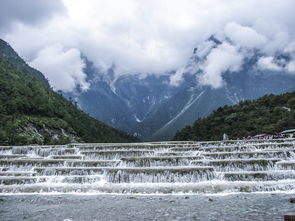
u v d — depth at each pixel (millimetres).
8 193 35906
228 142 65312
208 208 25984
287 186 34156
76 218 23875
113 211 25953
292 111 138625
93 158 55406
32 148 65625
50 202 30484
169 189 34844
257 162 41312
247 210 24750
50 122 167500
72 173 42344
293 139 61594
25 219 23922
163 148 62219
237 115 160125
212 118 176500
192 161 43281
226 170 41750
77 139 177000
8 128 134875
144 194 34250
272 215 22859
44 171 43406
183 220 22281
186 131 177125
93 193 35281
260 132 128750
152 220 22578
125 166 46125
